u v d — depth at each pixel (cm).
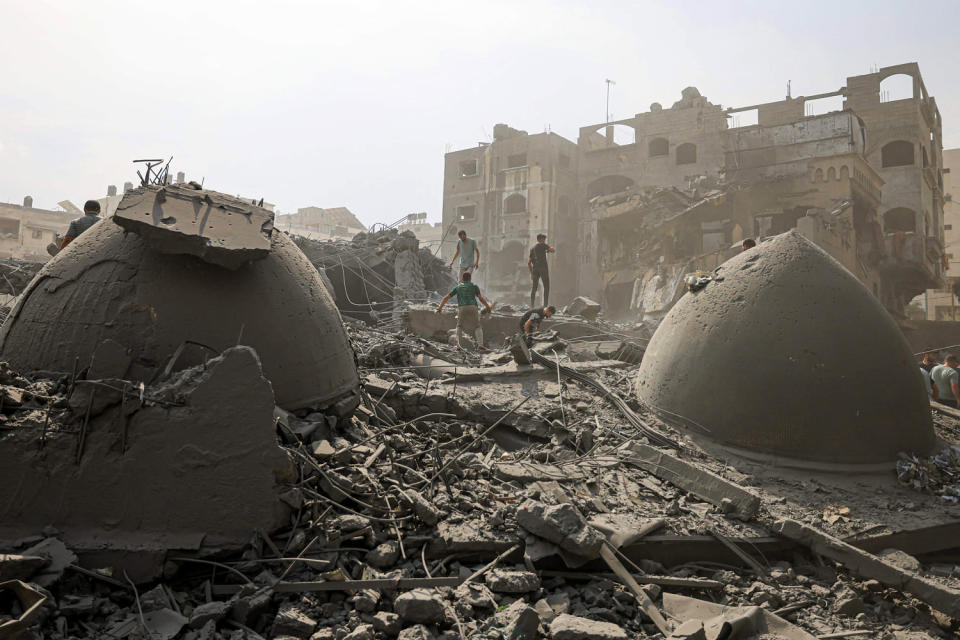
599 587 400
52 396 410
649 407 671
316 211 7581
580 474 533
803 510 494
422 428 626
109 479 382
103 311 446
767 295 608
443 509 446
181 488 385
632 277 3675
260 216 505
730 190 3406
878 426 568
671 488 529
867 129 4072
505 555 408
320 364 520
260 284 485
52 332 451
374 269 2091
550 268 4531
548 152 4644
